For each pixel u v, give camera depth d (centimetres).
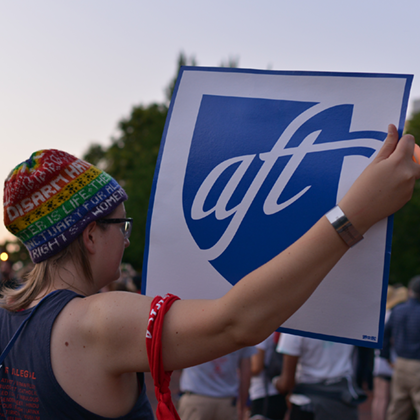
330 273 107
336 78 114
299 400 300
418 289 476
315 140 112
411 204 2355
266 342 368
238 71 124
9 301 117
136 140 3247
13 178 111
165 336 91
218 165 119
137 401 107
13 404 105
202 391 306
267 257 112
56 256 113
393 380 490
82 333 98
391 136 95
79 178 112
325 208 109
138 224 2506
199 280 116
